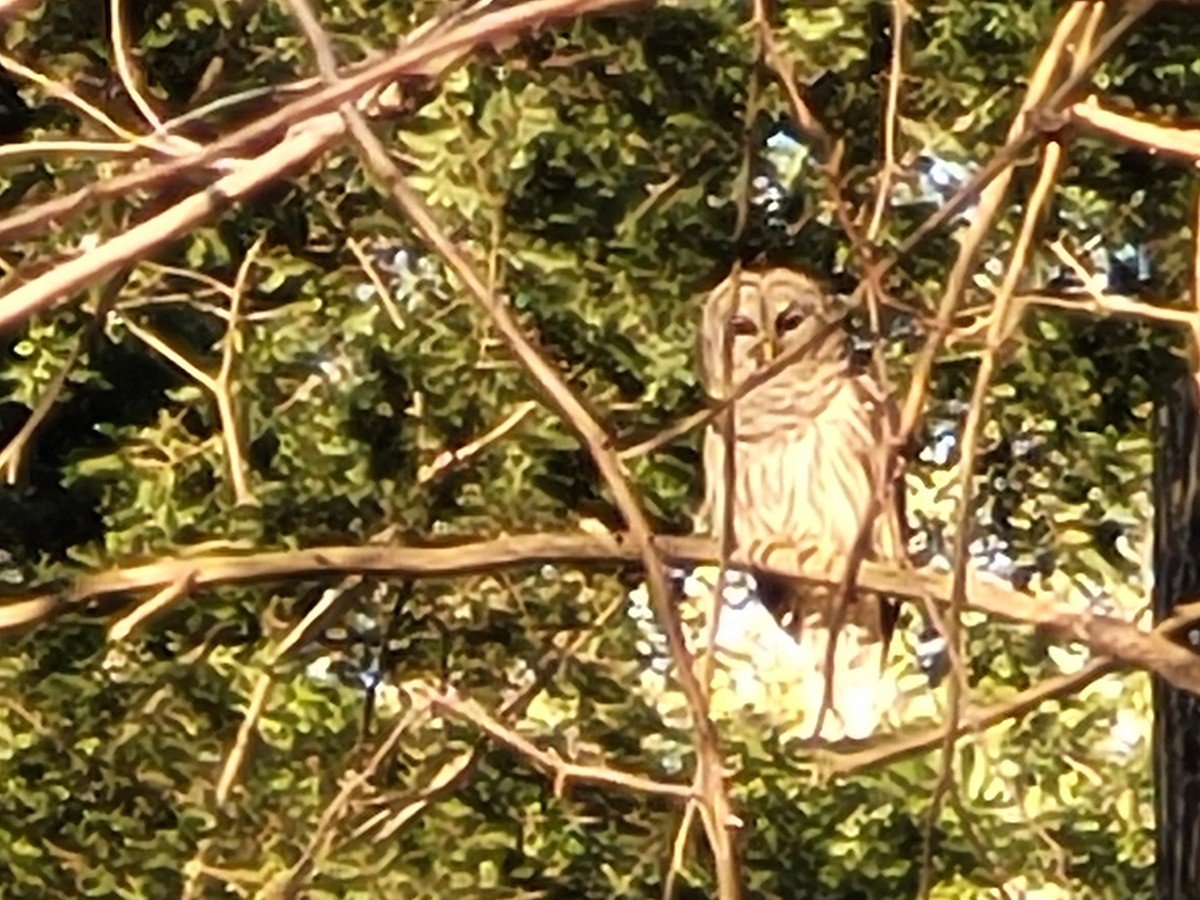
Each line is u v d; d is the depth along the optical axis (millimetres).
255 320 11664
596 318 13008
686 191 12719
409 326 10820
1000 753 8297
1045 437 13047
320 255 12688
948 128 11992
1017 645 11359
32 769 14102
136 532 13914
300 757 12102
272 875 9430
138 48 12898
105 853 14109
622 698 9672
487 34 3889
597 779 5328
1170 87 12836
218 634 12367
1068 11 4348
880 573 5441
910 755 5250
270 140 3920
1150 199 11859
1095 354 12898
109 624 6363
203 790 9656
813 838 13133
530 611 8344
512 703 6000
